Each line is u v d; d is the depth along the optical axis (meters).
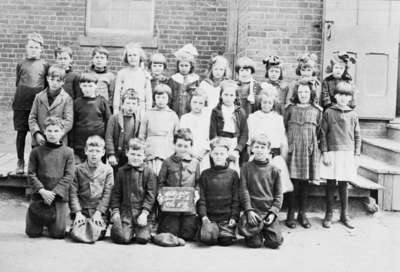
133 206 5.15
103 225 5.15
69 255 4.59
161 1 9.20
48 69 6.35
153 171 5.23
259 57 7.58
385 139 7.67
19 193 6.49
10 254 4.55
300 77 6.36
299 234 5.56
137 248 4.89
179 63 6.41
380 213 6.32
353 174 5.82
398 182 6.40
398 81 9.26
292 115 5.84
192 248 4.97
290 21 7.59
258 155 5.23
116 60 9.12
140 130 5.71
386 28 7.57
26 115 6.33
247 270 4.37
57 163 5.18
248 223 5.08
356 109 7.63
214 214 5.21
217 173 5.24
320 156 5.90
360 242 5.31
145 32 9.27
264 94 5.78
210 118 5.86
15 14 9.09
